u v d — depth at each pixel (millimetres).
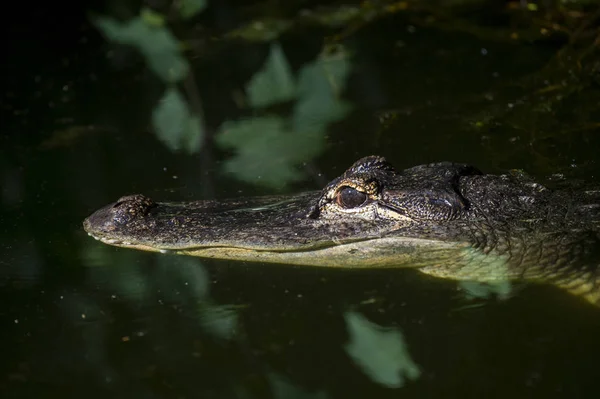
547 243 11672
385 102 17625
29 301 11844
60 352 10914
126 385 10320
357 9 21672
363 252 12008
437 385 10016
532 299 11469
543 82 17734
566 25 19953
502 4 21281
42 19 22484
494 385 9930
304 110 16891
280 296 11734
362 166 12711
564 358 10281
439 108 17203
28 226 13828
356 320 10641
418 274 12070
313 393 9992
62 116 18094
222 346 10914
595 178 13797
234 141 16391
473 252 11711
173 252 12367
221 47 20531
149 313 11570
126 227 12414
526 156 15008
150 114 17906
